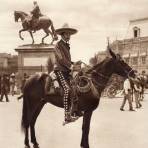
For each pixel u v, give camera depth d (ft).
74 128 54.03
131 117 67.67
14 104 100.27
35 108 39.14
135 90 88.28
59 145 40.86
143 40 345.31
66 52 37.68
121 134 48.32
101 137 45.98
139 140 43.98
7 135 47.32
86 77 37.65
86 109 37.37
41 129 52.90
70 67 37.58
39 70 149.18
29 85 39.32
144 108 87.86
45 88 38.29
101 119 64.49
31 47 148.77
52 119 64.80
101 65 38.60
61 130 51.96
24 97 39.29
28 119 38.93
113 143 41.96
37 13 147.02
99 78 38.40
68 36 38.01
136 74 38.40
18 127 54.44
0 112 76.95
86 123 37.22
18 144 41.29
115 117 67.62
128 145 40.88
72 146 40.22
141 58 344.28
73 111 37.19
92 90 37.17
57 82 37.78
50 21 146.30
